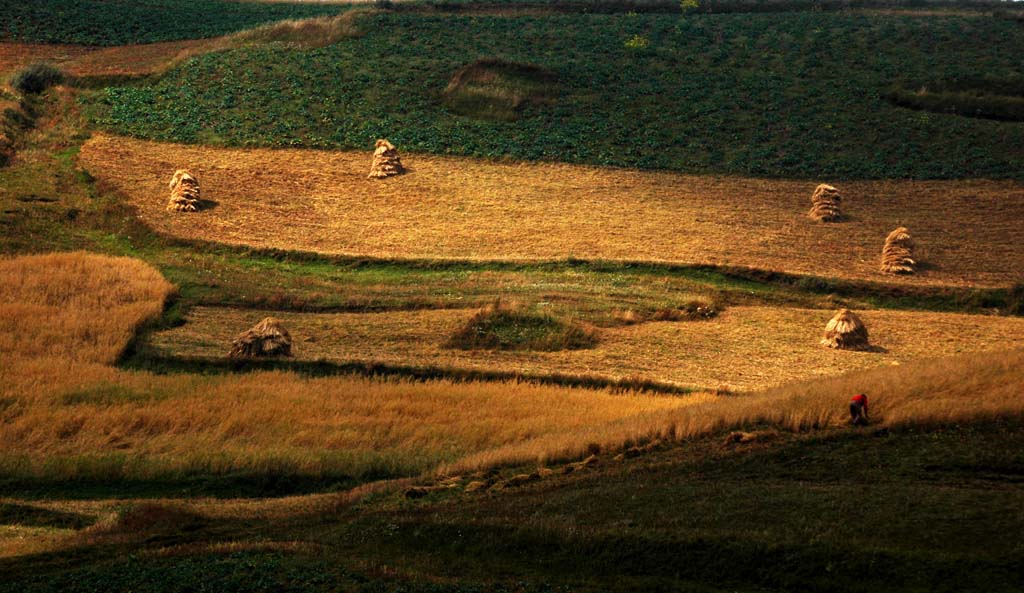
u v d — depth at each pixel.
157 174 134.88
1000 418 49.94
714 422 53.47
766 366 79.75
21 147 139.50
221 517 47.09
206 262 109.38
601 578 36.22
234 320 92.94
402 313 95.44
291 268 110.38
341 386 72.38
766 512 39.94
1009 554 34.56
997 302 100.12
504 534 39.69
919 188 133.88
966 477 44.06
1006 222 121.56
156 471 57.06
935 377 55.75
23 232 111.25
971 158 142.50
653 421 55.00
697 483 45.31
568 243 114.56
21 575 37.16
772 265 108.06
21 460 57.69
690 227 119.50
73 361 77.56
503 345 85.19
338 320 92.88
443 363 79.00
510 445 56.16
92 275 99.00
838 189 134.62
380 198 129.88
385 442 62.03
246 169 138.25
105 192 126.88
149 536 42.50
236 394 69.81
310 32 199.25
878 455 47.16
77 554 39.84
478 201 128.75
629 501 42.66
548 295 98.88
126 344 82.44
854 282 104.06
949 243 115.06
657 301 98.19
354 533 42.16
